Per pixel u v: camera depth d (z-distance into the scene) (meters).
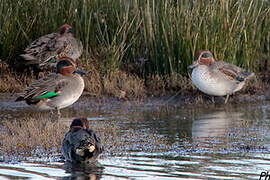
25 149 10.65
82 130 9.76
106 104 15.09
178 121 13.29
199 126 12.75
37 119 13.23
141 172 9.19
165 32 16.06
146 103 15.25
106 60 16.14
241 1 16.27
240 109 14.80
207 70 15.12
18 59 15.48
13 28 16.09
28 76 15.88
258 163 9.71
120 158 10.09
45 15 16.33
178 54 16.12
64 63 13.65
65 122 13.02
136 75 16.28
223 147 10.86
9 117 13.57
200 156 10.21
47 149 10.68
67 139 9.77
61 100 13.41
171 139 11.52
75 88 13.54
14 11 16.09
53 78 13.41
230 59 16.31
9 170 9.34
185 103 15.39
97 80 15.81
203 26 15.97
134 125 12.84
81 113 14.16
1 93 15.31
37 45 15.36
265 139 11.52
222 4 16.09
